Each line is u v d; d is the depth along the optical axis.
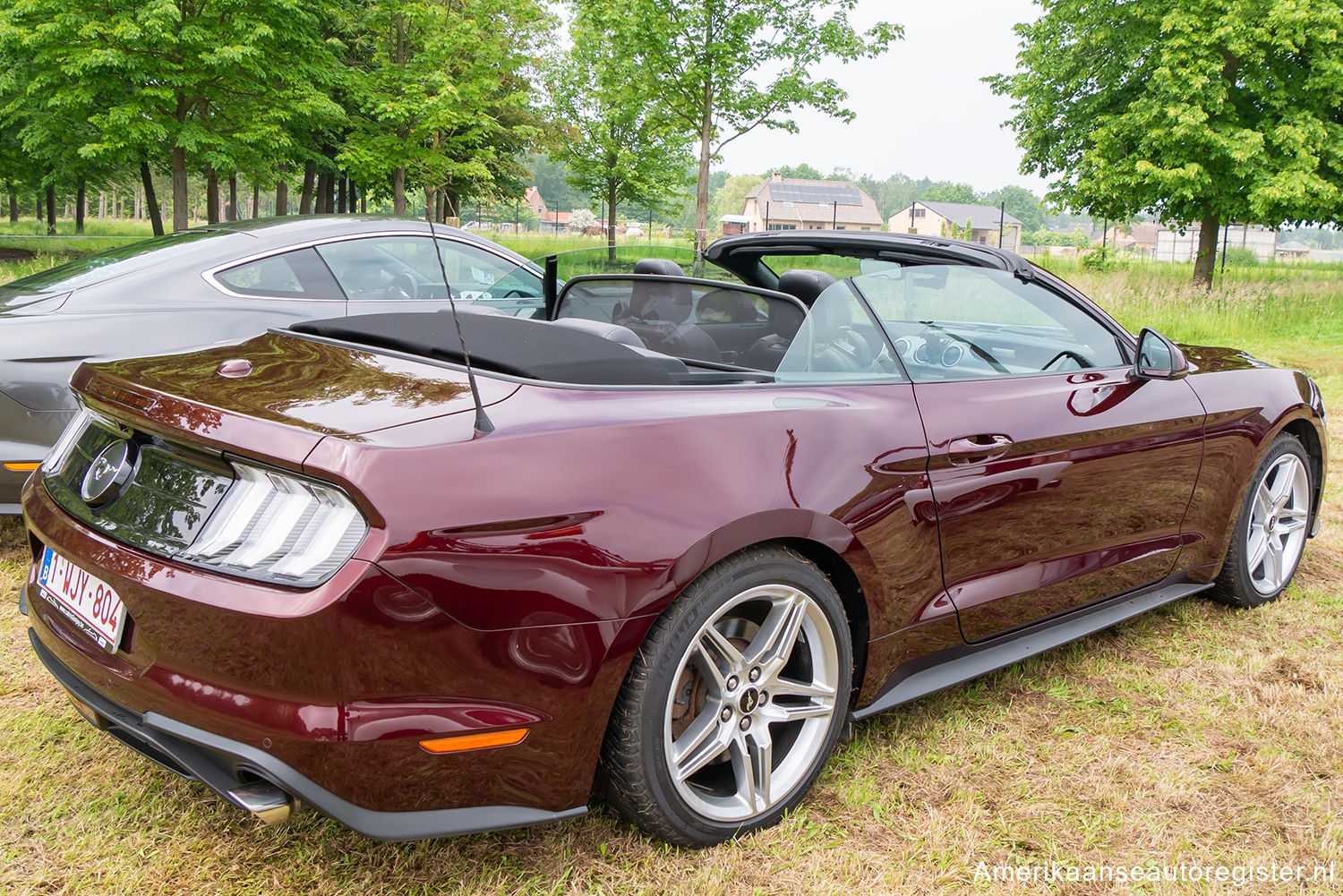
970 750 2.52
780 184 109.12
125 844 1.97
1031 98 20.86
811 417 2.14
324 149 28.66
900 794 2.29
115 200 84.44
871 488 2.17
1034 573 2.68
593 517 1.74
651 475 1.83
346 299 4.72
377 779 1.60
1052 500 2.67
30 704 2.57
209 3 16.78
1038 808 2.26
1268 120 17.28
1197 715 2.75
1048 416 2.66
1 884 1.83
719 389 2.11
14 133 25.47
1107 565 2.92
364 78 19.75
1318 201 17.05
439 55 19.41
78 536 1.87
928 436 2.34
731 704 2.02
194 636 1.64
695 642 1.89
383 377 1.99
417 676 1.61
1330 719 2.74
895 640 2.32
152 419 1.81
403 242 5.06
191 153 17.89
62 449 2.21
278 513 1.65
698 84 16.53
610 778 1.89
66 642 1.89
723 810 2.03
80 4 16.06
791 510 1.98
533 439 1.75
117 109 16.34
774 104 16.69
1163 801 2.31
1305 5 16.20
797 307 2.55
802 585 2.06
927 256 3.01
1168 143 17.42
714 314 2.84
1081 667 3.07
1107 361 3.05
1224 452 3.28
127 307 4.03
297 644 1.55
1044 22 20.58
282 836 2.02
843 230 3.17
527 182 34.62
